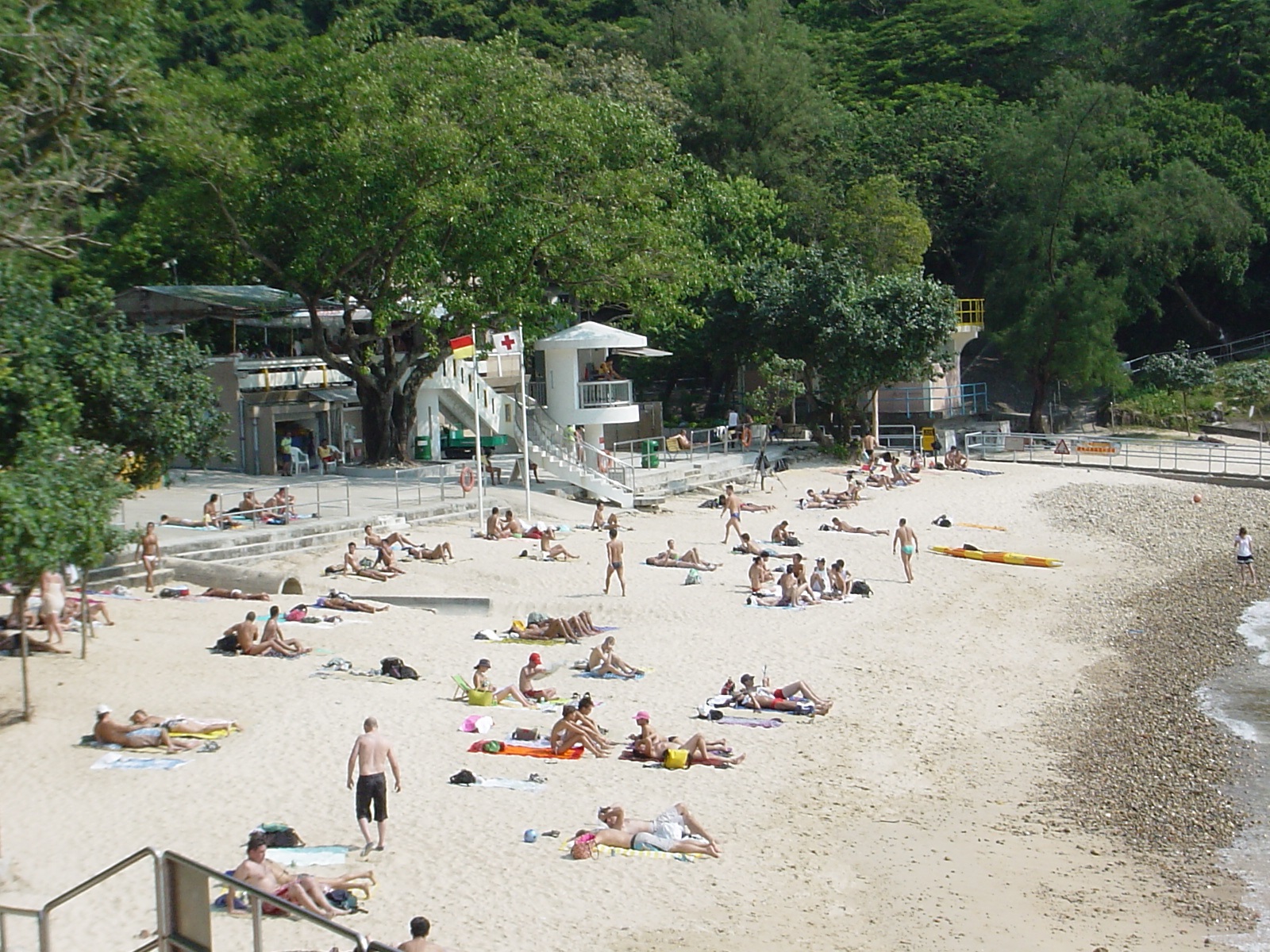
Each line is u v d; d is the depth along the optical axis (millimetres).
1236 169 70562
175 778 17688
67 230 42531
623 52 72250
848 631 28188
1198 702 23688
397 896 14219
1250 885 15719
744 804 17922
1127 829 17578
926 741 21172
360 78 40719
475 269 42656
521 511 40000
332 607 28422
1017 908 14844
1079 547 39531
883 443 60344
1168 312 74812
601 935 13531
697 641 27031
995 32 86312
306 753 18953
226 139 39406
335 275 41625
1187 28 75375
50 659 23047
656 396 67250
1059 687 24641
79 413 24953
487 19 89812
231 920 13367
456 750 19562
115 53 31422
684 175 60625
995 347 76688
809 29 92625
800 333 55656
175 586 29562
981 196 73500
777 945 13523
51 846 15188
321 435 48188
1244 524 43031
